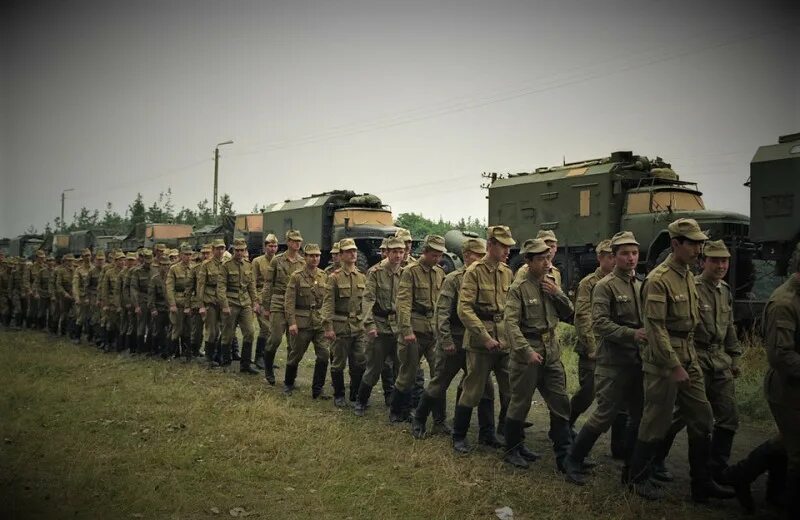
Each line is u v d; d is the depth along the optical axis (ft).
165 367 35.91
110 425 22.62
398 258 26.05
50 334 55.11
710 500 17.15
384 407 27.66
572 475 18.24
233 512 15.48
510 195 62.08
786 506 15.07
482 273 20.95
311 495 16.78
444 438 22.47
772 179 39.29
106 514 15.03
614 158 54.39
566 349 38.37
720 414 18.20
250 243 81.05
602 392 17.89
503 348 20.63
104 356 41.19
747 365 31.55
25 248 113.19
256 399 26.71
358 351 27.81
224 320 35.65
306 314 29.09
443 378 22.26
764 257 40.24
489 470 19.04
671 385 16.34
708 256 18.40
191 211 170.30
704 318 18.11
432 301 24.31
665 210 48.96
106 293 45.39
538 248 19.22
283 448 20.43
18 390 27.61
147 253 42.24
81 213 176.14
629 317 17.99
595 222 54.08
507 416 19.69
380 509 15.88
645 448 16.89
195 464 18.88
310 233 72.49
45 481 16.99
